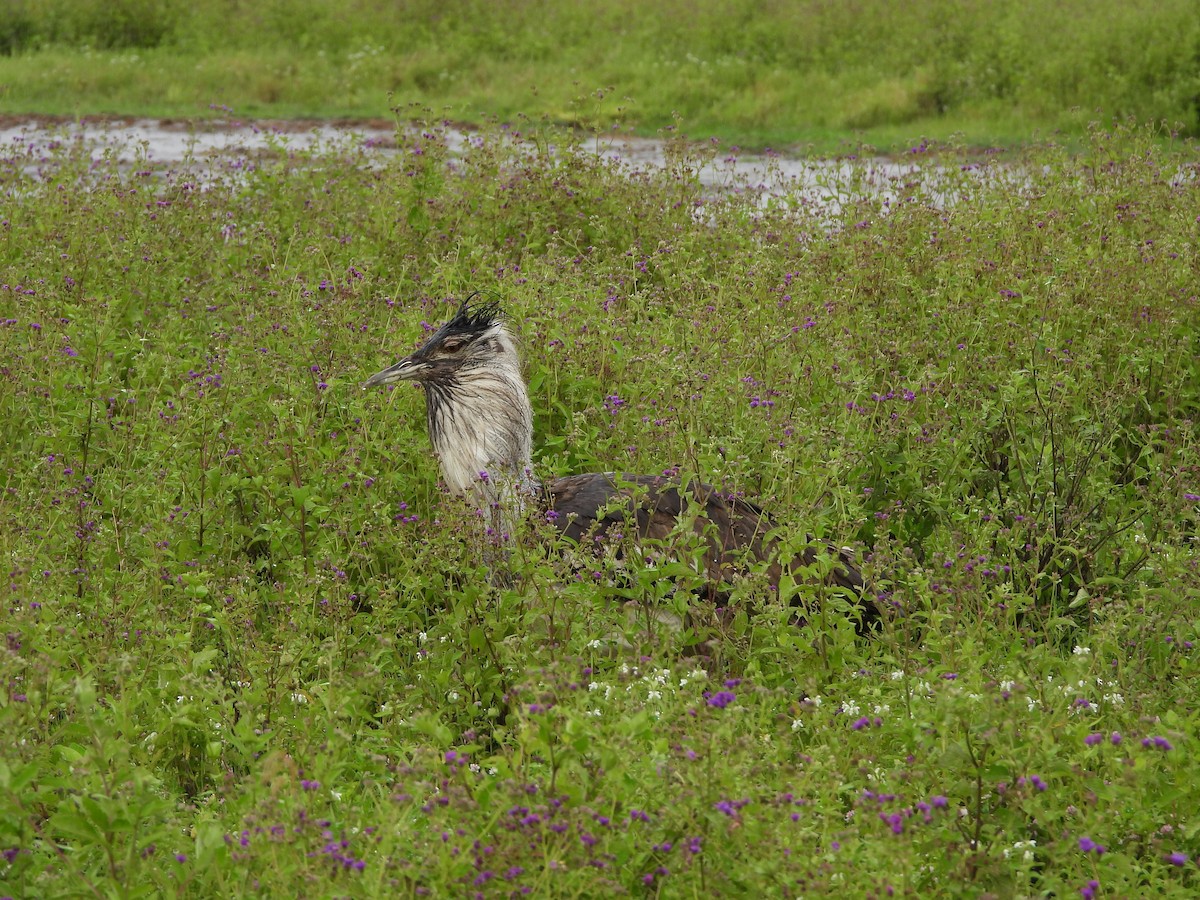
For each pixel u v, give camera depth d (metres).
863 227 16.72
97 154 29.03
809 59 37.78
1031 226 16.59
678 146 19.72
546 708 6.66
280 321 13.22
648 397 12.08
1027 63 34.00
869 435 11.76
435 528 10.16
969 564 9.65
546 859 6.41
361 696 8.36
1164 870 7.03
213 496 11.20
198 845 6.42
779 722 8.35
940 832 6.99
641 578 9.17
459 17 42.34
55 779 6.91
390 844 6.43
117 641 8.86
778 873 6.45
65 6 43.06
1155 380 13.74
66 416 11.91
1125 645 9.29
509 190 17.89
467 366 10.49
